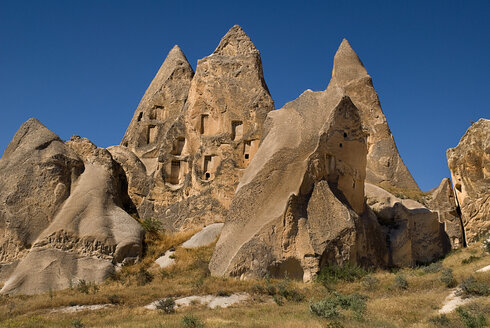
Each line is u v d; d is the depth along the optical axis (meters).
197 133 40.88
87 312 23.27
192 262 29.44
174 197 40.66
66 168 31.89
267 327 18.66
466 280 22.84
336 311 20.55
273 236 27.88
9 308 24.33
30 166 31.22
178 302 24.16
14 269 28.78
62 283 27.86
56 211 30.48
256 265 27.14
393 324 19.45
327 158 30.72
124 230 30.61
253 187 29.34
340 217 28.86
